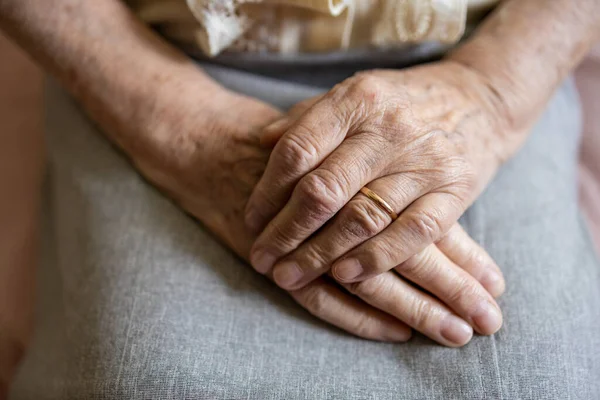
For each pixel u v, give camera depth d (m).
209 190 0.33
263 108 0.34
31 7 0.35
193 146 0.34
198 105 0.35
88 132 0.38
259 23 0.34
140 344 0.30
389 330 0.31
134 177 0.35
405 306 0.30
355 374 0.30
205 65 0.39
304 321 0.32
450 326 0.30
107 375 0.29
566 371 0.29
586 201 0.45
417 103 0.32
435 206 0.29
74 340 0.31
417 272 0.30
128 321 0.30
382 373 0.30
